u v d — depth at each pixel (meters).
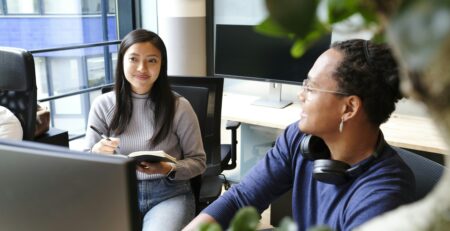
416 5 0.27
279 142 1.32
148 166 1.63
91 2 3.62
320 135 1.06
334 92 0.99
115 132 1.88
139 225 0.65
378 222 0.39
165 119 1.83
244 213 0.43
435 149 2.11
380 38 0.37
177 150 1.90
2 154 0.65
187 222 1.68
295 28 0.33
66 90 3.56
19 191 0.66
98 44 3.66
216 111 2.22
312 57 2.58
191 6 3.28
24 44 3.37
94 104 1.95
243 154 3.37
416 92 0.30
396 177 0.97
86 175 0.62
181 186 1.81
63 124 3.54
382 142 1.05
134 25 3.85
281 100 3.04
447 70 0.27
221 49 3.01
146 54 1.79
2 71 1.85
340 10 0.35
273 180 1.29
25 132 1.88
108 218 0.63
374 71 0.94
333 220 1.03
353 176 1.02
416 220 0.35
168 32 3.37
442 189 0.34
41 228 0.67
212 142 2.21
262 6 0.33
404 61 0.29
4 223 0.69
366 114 0.99
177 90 2.17
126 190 0.61
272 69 2.83
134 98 1.88
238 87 3.37
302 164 1.20
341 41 1.02
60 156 0.62
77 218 0.65
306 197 1.17
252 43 2.86
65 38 3.57
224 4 3.32
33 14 3.39
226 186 2.78
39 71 3.33
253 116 2.67
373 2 0.32
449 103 0.28
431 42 0.26
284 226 0.43
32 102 1.85
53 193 0.64
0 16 3.28
